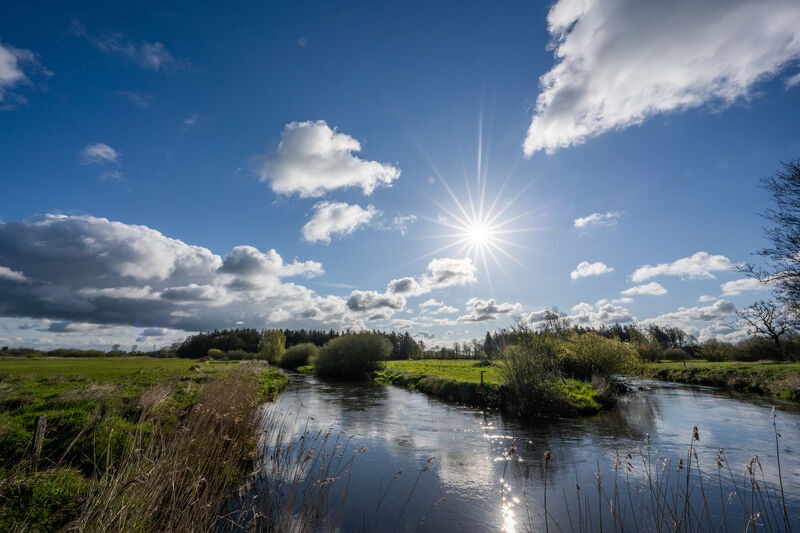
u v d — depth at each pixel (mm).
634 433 15484
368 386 35219
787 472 10852
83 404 12656
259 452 11297
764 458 12078
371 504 8898
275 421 16047
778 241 21594
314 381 41500
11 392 14648
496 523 8070
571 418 18609
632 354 29656
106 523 5457
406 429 16281
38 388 18156
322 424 17031
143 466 6902
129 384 17266
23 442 8828
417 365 57219
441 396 26375
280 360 71938
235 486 9180
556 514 8453
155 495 6270
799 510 8430
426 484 10172
